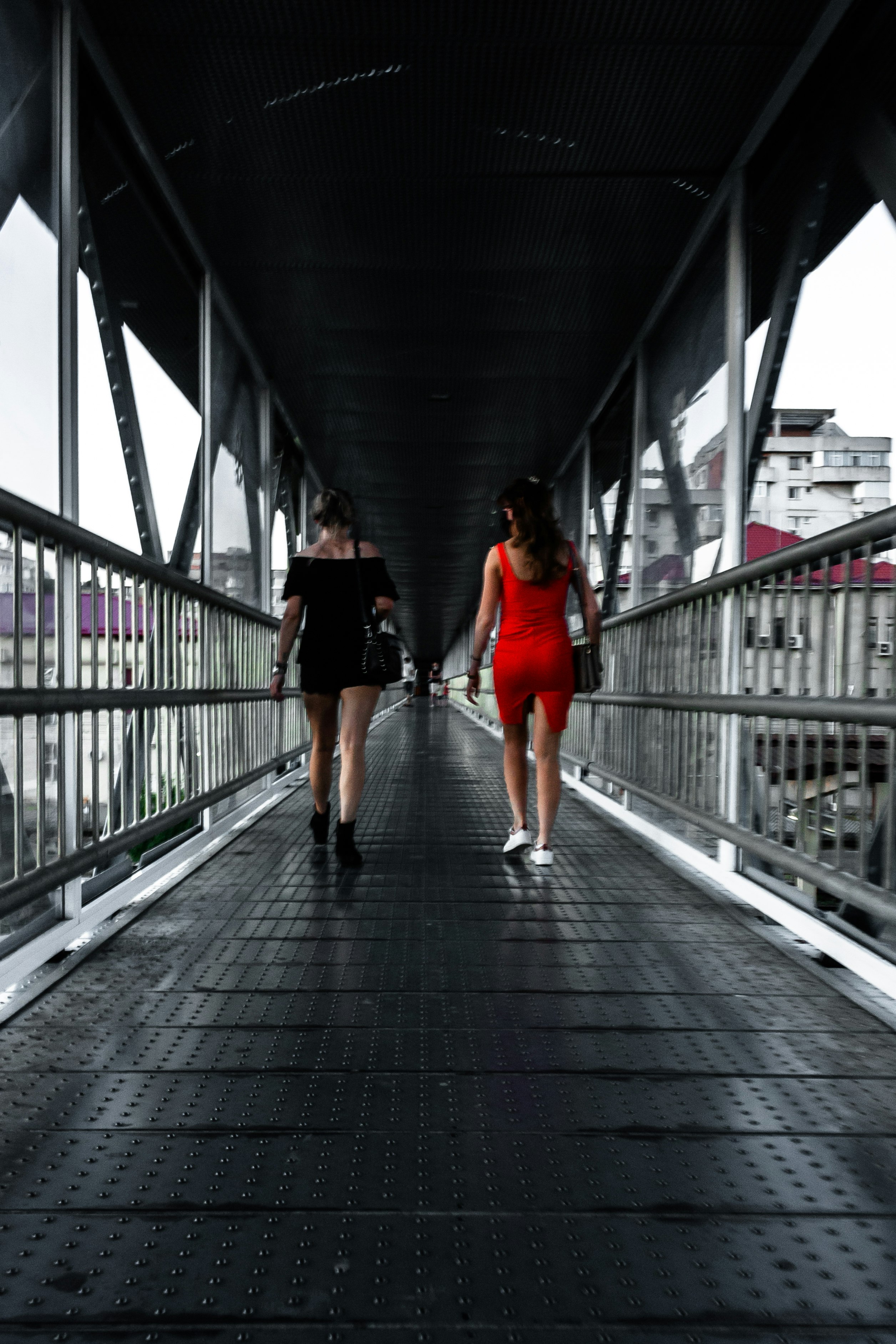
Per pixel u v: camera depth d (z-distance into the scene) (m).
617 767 5.75
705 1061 2.05
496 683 4.18
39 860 2.51
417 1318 1.21
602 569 8.20
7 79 2.84
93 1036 2.17
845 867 2.57
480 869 4.12
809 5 3.38
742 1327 1.20
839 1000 2.46
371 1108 1.82
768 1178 1.57
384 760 9.51
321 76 3.84
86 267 3.71
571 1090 1.91
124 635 3.24
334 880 3.88
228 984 2.55
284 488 9.04
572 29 3.53
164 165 4.49
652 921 3.23
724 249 4.72
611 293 5.87
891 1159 1.64
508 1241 1.38
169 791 3.85
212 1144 1.67
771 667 3.14
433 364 7.18
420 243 5.30
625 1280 1.29
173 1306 1.22
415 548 16.55
